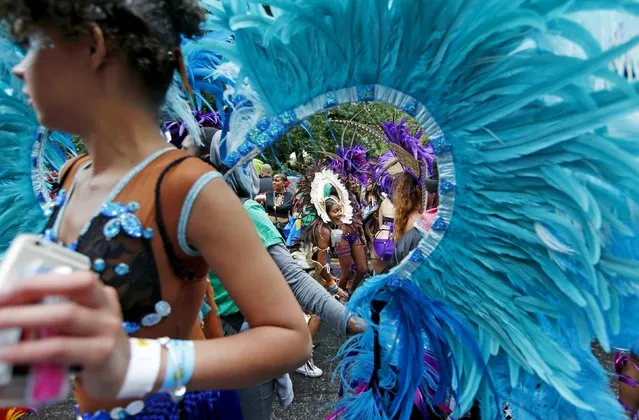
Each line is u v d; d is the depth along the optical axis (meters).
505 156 0.97
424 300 1.09
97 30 0.68
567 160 0.92
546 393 1.04
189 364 0.66
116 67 0.73
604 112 0.86
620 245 0.94
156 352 0.64
